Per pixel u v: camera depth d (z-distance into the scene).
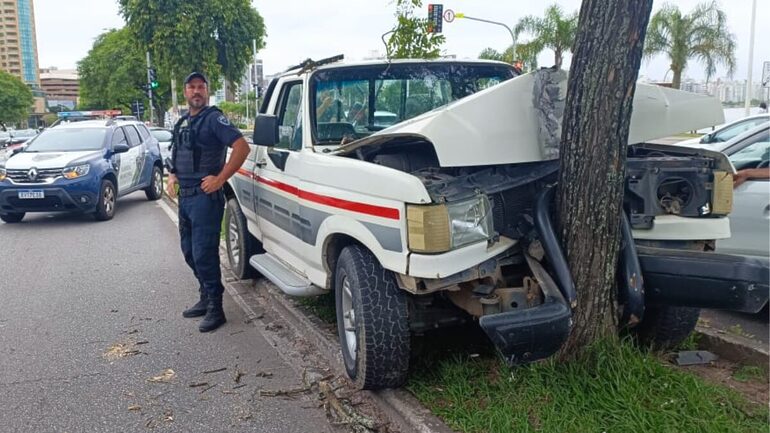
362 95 5.29
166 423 4.08
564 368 3.80
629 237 3.76
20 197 11.27
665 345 4.45
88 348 5.37
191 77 5.53
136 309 6.42
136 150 13.80
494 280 3.75
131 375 4.81
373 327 3.95
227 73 33.66
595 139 3.56
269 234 6.00
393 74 5.37
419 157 4.27
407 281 3.78
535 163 3.99
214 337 5.59
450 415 3.75
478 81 5.59
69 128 13.04
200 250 5.64
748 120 8.96
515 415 3.57
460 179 3.80
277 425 4.03
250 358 5.11
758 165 5.78
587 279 3.71
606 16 3.46
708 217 4.08
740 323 5.19
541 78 3.81
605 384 3.65
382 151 4.36
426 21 7.50
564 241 3.72
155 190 14.76
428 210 3.52
